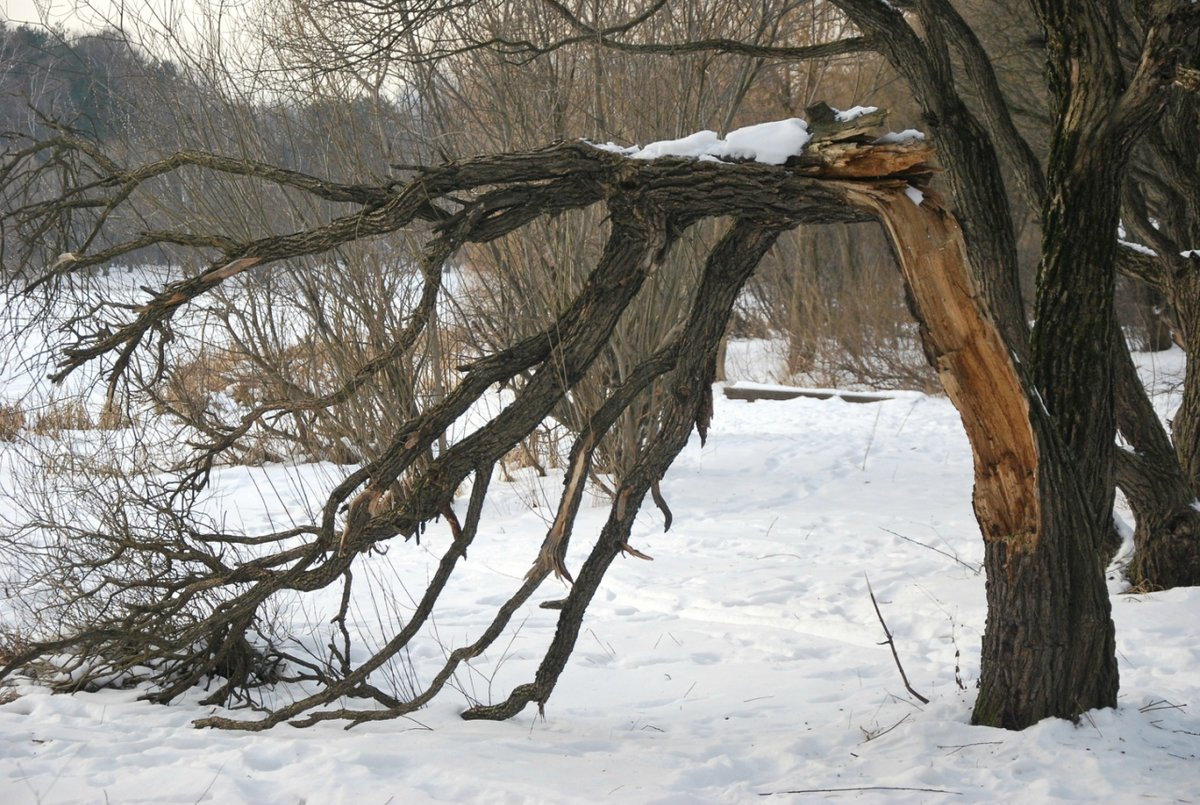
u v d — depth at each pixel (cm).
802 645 749
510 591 931
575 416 1247
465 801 441
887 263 2467
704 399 563
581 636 794
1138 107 555
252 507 1234
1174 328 911
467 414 1672
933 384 2180
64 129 552
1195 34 541
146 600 677
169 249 1043
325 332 1109
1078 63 571
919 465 1453
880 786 458
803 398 2133
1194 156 840
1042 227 601
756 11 1233
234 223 1070
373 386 1107
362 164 1085
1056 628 517
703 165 486
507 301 1213
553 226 1170
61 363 508
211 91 1087
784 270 2548
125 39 1077
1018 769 470
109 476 697
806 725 568
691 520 1167
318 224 1098
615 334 1189
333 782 455
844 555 996
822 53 716
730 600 869
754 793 452
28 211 536
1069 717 523
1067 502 510
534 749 518
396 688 663
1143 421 810
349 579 609
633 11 1217
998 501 514
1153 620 741
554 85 1149
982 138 640
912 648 736
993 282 638
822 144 471
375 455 1122
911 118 2272
